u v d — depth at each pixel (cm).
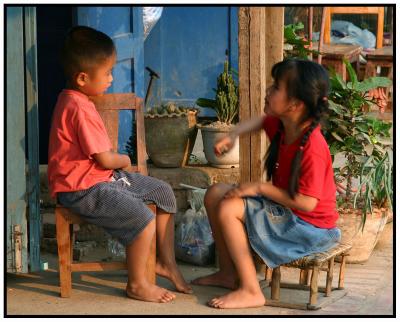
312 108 412
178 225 530
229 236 423
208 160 559
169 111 555
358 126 523
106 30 658
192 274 491
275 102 413
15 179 454
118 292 452
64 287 441
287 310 421
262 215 421
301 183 411
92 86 435
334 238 432
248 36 460
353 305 434
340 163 696
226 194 423
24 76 453
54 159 433
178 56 872
